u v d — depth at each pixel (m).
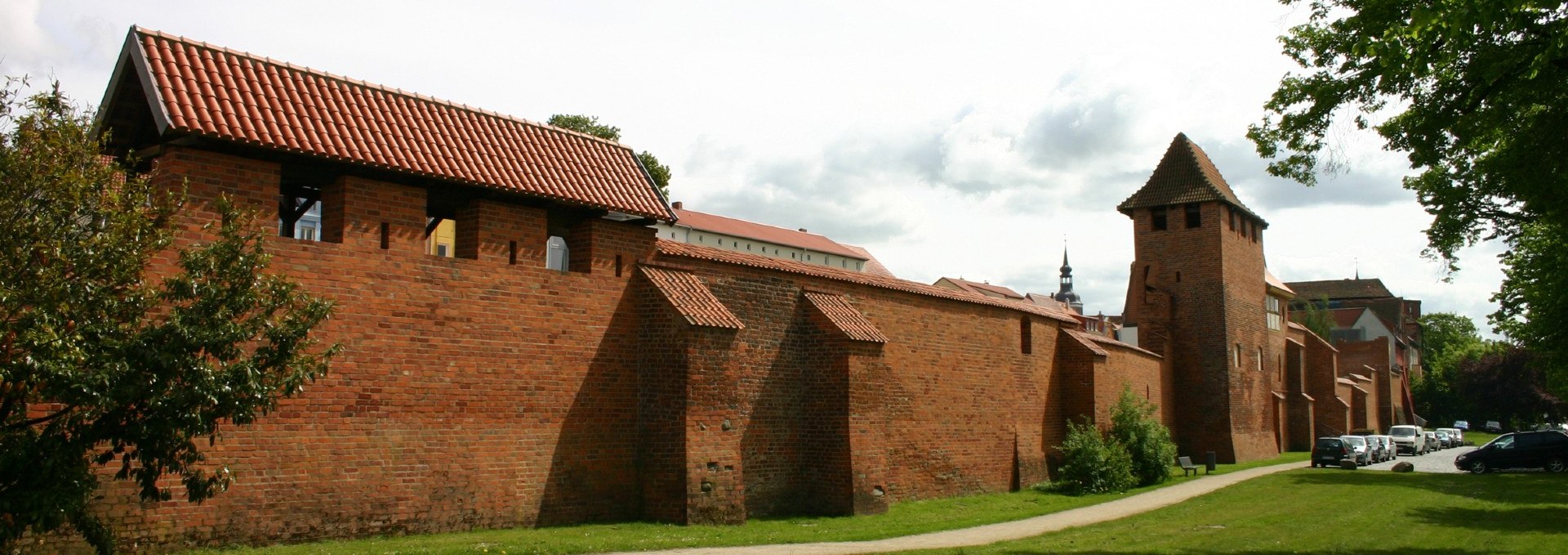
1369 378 75.81
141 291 12.14
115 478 12.00
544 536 16.92
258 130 15.08
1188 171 52.38
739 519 20.45
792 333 23.69
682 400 19.59
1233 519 23.17
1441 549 17.72
